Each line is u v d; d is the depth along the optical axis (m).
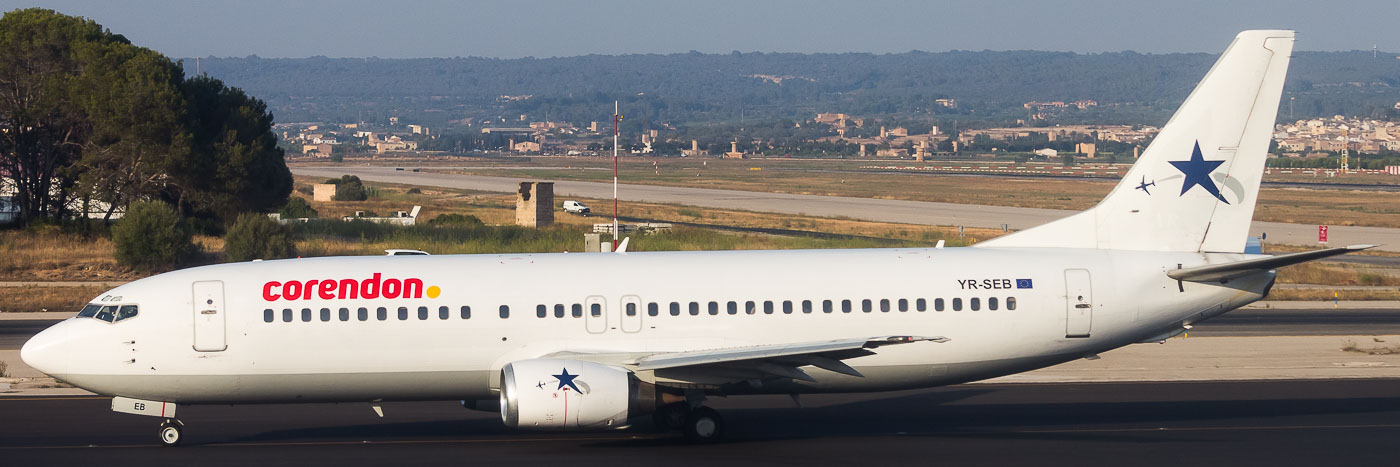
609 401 65.06
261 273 70.00
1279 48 75.88
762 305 71.38
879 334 72.06
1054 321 73.56
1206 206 76.56
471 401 74.88
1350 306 149.25
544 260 72.75
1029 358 74.12
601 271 71.75
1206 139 76.25
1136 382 93.31
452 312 69.38
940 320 72.75
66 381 68.50
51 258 181.75
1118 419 78.50
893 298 72.56
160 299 68.31
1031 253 75.62
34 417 78.38
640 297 70.62
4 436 72.62
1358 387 90.75
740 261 73.38
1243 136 76.44
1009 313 73.19
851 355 66.62
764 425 76.56
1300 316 138.50
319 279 69.69
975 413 80.75
